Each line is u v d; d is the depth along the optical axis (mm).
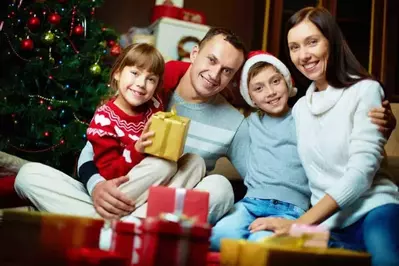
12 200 1768
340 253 948
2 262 1016
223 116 1792
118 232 969
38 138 2496
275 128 1715
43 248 995
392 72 3234
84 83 2660
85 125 2520
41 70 2584
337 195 1371
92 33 2748
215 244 1496
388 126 1479
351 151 1446
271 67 1683
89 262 911
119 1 3596
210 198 1519
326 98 1542
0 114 2547
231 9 3734
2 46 2660
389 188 1489
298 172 1646
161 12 3211
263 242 967
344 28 3340
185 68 1856
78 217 1021
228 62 1686
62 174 1576
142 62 1611
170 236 902
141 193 1494
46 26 2652
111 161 1568
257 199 1627
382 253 1339
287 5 3381
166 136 1477
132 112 1656
